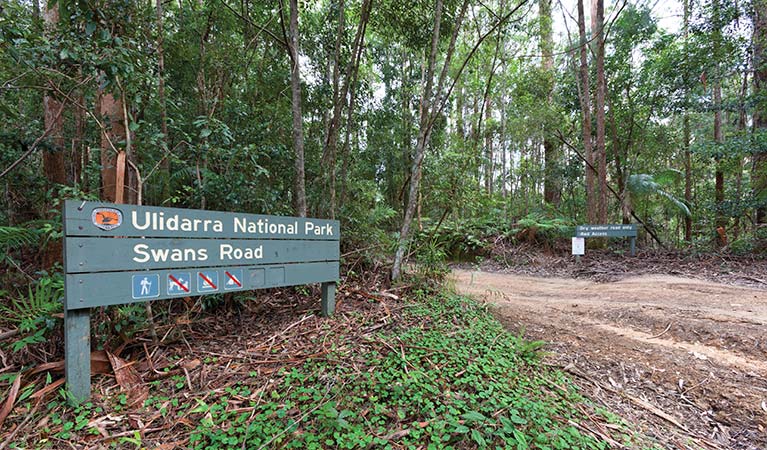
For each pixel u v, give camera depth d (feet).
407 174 35.81
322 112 23.70
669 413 9.96
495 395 8.67
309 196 20.27
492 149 52.80
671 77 32.17
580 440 7.52
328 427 7.29
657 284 23.18
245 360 10.21
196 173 14.51
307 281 12.76
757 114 31.73
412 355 10.57
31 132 17.72
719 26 29.43
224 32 19.13
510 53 44.37
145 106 13.58
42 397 7.86
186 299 12.65
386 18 22.71
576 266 31.09
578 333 14.99
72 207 7.80
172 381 9.07
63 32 10.18
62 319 9.59
